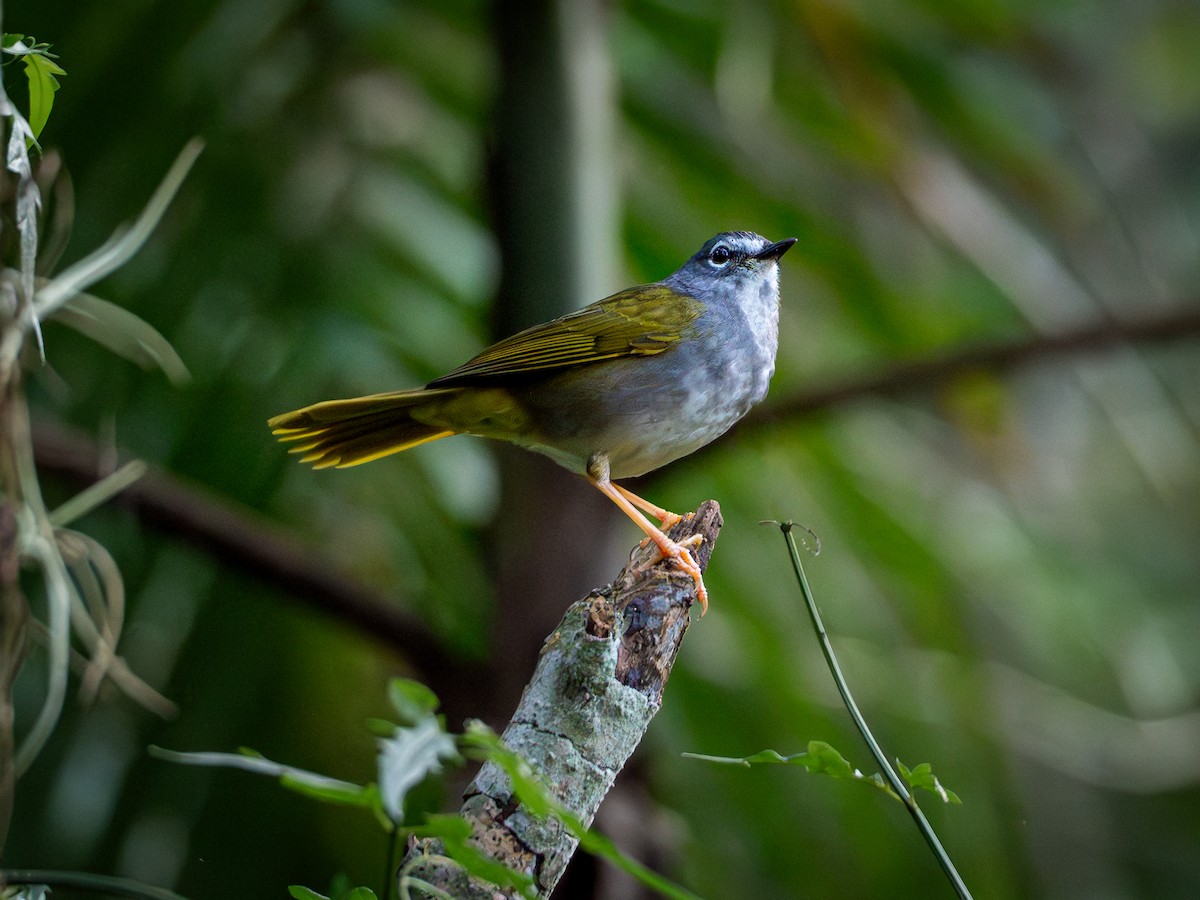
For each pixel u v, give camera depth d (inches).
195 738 380.8
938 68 454.9
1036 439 593.9
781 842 406.6
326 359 390.3
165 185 265.7
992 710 430.6
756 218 440.8
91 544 261.0
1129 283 561.9
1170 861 670.5
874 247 461.1
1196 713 502.0
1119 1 788.6
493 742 145.6
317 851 384.2
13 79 290.4
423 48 439.2
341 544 400.8
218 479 384.8
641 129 436.5
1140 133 738.2
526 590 374.9
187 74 405.1
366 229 411.5
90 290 383.2
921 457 468.4
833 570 433.1
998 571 459.2
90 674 252.4
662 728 408.2
